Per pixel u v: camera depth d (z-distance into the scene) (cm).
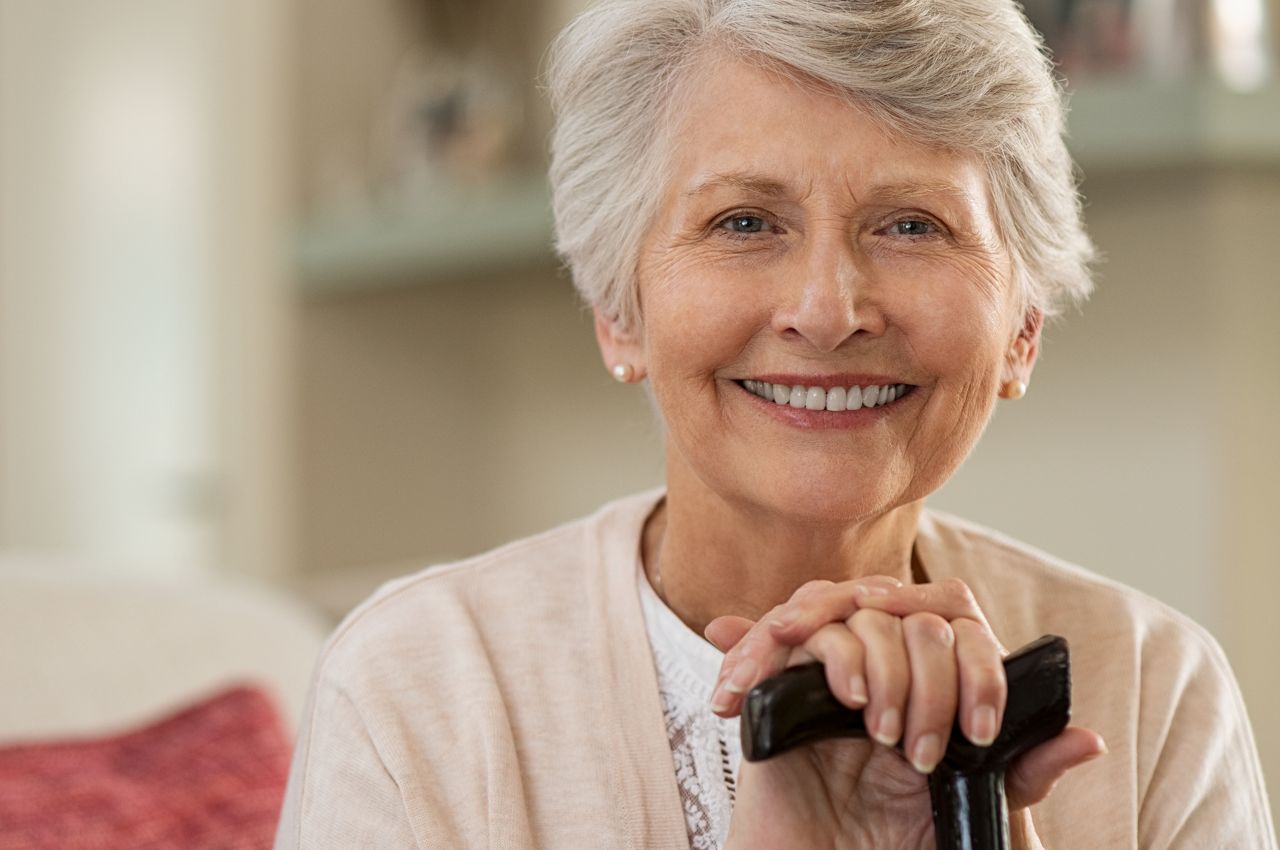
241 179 436
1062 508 339
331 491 441
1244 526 310
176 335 449
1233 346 309
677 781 129
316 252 425
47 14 463
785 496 119
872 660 93
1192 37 290
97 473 459
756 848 104
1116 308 327
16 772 192
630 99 124
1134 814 130
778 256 117
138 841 186
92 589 223
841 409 118
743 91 117
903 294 115
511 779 127
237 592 232
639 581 137
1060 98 125
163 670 219
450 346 467
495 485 473
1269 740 310
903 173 115
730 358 118
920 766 92
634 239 125
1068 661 95
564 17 425
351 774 130
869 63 112
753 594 131
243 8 433
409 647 135
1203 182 308
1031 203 123
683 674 132
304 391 436
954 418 120
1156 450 322
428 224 401
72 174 460
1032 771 97
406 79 457
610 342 135
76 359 461
